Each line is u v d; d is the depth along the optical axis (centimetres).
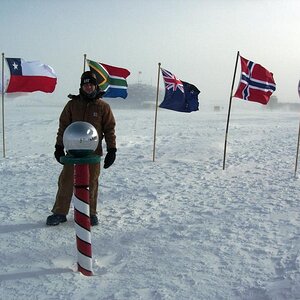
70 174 502
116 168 988
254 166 1053
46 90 1031
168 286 340
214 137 1967
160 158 1185
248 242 452
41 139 1772
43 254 412
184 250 426
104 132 485
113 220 539
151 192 717
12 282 347
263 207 614
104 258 408
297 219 548
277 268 375
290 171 971
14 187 749
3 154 1208
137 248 433
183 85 1033
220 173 937
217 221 538
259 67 951
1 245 436
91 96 475
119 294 325
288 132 2334
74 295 324
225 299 318
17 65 1005
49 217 506
